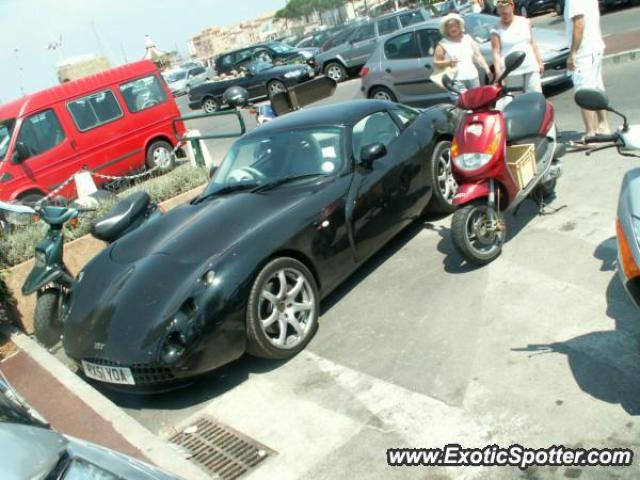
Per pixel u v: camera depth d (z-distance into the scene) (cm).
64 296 599
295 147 575
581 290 457
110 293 477
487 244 533
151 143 1325
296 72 2141
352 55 2089
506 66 502
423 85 1205
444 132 650
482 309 468
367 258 552
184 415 443
